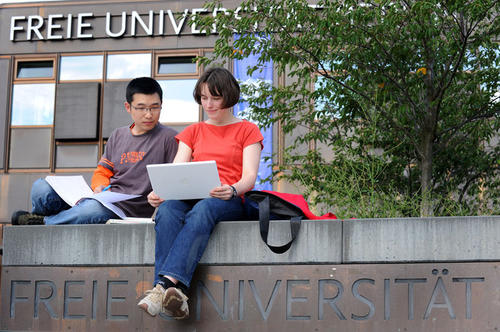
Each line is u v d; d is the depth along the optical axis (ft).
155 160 14.90
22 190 50.70
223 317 12.51
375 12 21.18
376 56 23.26
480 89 25.21
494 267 11.76
